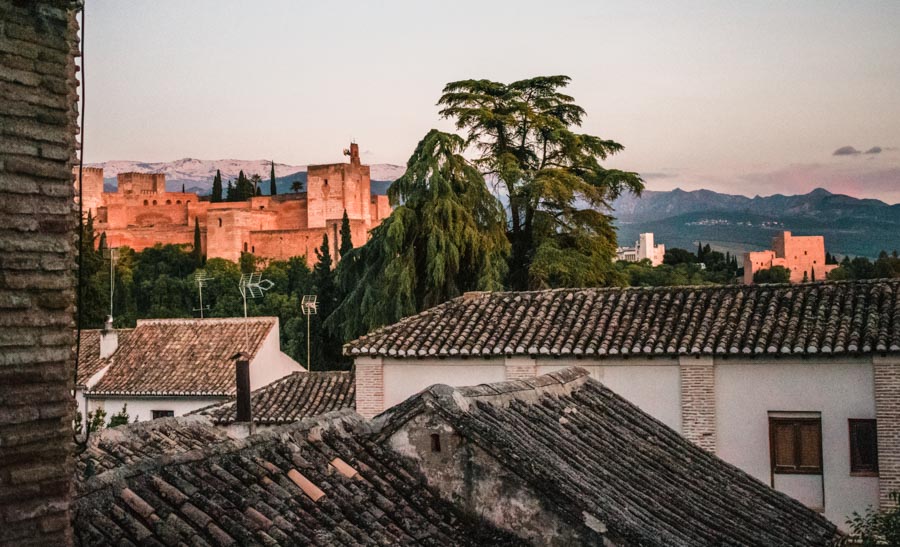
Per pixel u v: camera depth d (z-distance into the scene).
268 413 28.95
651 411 22.98
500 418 11.76
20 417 6.98
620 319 24.08
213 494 9.11
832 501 21.89
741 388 22.50
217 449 9.78
